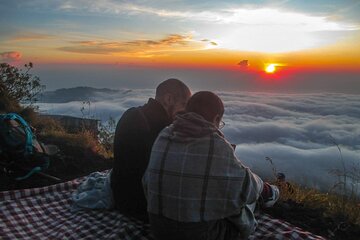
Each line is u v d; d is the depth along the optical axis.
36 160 5.93
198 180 2.99
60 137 8.45
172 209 3.08
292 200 5.39
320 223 4.75
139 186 4.13
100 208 4.61
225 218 3.28
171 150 3.10
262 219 4.28
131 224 4.09
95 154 7.80
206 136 3.05
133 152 4.11
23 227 4.30
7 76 10.91
